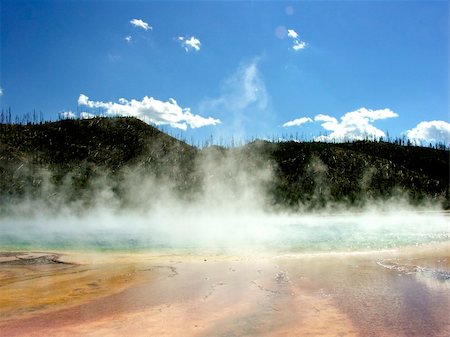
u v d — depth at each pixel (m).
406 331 5.81
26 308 7.46
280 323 6.35
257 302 7.70
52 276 10.82
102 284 9.67
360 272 10.70
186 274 10.92
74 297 8.32
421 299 7.63
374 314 6.68
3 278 10.56
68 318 6.79
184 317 6.77
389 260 12.90
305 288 8.82
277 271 11.14
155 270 11.66
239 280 9.94
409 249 16.36
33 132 117.44
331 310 6.99
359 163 117.00
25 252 16.89
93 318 6.77
